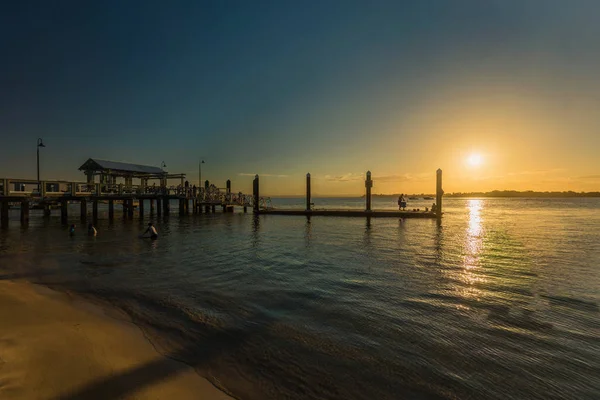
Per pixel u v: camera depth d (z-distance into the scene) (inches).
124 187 1300.4
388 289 375.2
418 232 948.0
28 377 187.9
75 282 400.5
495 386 187.8
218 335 253.8
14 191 907.4
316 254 592.1
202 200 1701.5
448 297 347.6
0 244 683.4
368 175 1539.1
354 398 177.3
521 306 319.9
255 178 1705.2
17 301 323.0
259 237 826.2
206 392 180.4
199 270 466.0
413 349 231.8
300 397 177.9
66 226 1029.8
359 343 240.7
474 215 1892.2
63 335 246.4
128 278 420.5
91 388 179.8
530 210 2581.2
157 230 978.1
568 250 644.1
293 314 298.0
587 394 180.7
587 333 257.9
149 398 173.0
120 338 244.7
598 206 3474.4
